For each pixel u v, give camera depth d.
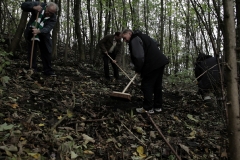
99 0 8.81
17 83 4.57
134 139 3.43
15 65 5.81
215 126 4.20
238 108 1.58
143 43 4.29
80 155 2.83
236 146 1.58
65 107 4.05
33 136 2.88
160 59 4.33
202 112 4.88
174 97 6.10
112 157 2.91
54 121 3.51
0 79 4.19
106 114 4.07
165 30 16.67
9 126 2.87
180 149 3.21
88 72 7.70
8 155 2.44
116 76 7.34
